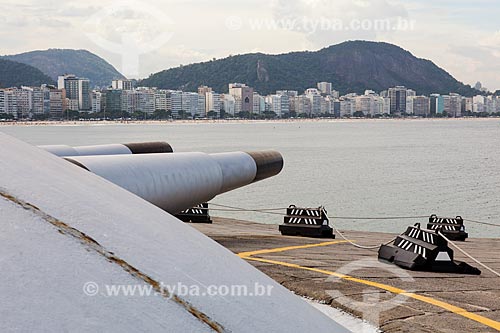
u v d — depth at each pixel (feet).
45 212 7.58
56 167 9.53
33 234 7.11
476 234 98.37
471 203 137.08
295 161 262.67
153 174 28.76
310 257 34.19
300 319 8.02
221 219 64.13
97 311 6.45
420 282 26.99
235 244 40.19
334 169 224.74
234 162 38.24
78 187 8.82
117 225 8.01
